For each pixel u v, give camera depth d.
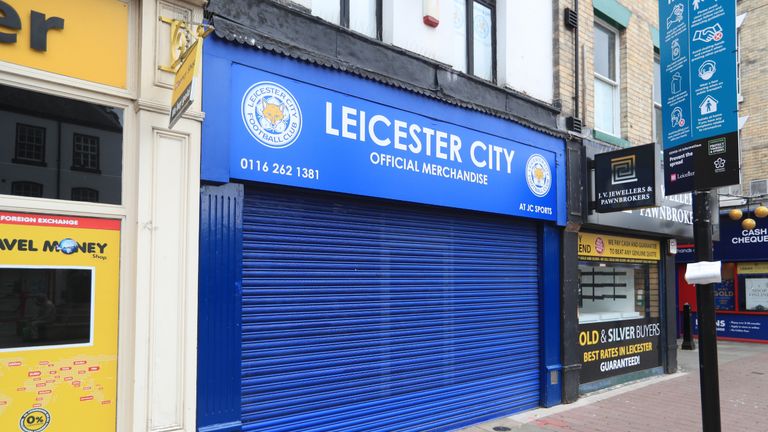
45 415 3.52
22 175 3.53
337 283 5.30
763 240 14.38
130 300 3.84
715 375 4.30
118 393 3.77
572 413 7.00
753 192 14.47
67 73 3.69
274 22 4.77
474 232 6.69
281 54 4.78
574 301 7.73
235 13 4.50
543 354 7.34
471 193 6.40
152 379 3.85
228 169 4.38
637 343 9.30
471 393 6.44
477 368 6.55
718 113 4.32
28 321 3.49
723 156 4.27
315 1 5.42
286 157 4.77
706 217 4.42
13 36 3.50
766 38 14.62
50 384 3.55
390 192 5.57
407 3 6.06
